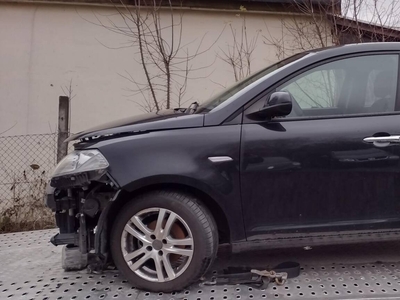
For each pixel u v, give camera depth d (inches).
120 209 108.0
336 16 252.4
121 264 106.5
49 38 245.3
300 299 99.6
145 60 252.2
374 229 108.3
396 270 118.1
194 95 257.9
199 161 102.8
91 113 250.8
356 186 106.0
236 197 104.6
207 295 103.5
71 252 121.9
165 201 103.8
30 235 164.7
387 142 105.4
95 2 244.1
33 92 245.3
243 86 118.1
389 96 111.3
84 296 104.3
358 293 102.4
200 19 255.8
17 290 109.2
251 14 259.4
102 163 102.8
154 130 106.4
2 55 242.1
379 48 113.8
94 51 249.0
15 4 241.1
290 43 262.4
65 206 112.0
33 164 235.5
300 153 104.4
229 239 109.2
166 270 104.3
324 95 111.6
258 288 106.7
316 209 106.3
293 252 135.4
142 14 249.3
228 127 105.9
